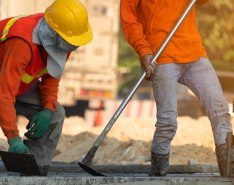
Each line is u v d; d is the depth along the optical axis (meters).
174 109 10.59
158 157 10.77
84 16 9.53
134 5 10.72
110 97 32.75
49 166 11.24
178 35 10.51
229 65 36.88
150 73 10.45
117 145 15.59
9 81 9.17
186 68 10.62
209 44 36.81
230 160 10.13
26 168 9.38
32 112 10.07
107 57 32.78
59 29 9.37
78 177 9.28
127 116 29.45
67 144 15.90
